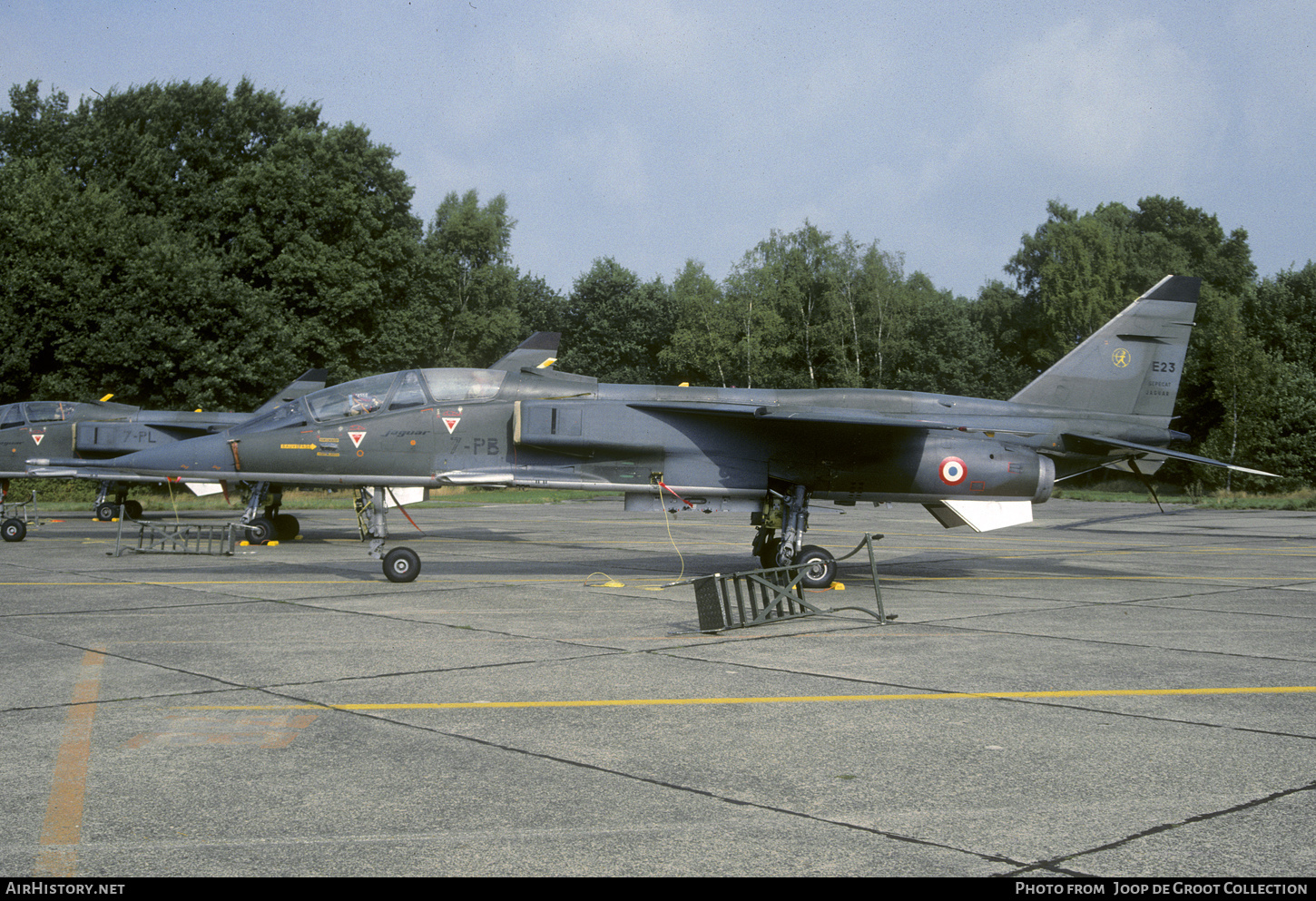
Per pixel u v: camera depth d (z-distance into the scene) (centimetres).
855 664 813
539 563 1717
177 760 533
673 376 7744
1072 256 7081
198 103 5100
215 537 2205
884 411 1545
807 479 1443
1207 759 548
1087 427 1585
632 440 1408
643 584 1380
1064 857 404
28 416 2341
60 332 3906
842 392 1558
